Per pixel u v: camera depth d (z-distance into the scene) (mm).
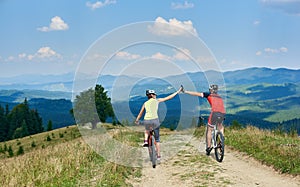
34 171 8727
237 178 8039
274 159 9539
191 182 7754
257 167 9422
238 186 7402
